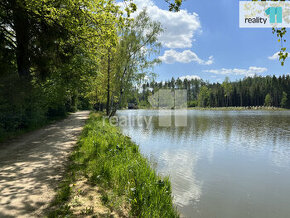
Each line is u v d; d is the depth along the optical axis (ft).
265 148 37.22
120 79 60.95
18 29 28.50
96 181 13.64
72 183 13.08
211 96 297.53
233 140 44.62
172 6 10.00
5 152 20.90
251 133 54.44
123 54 56.65
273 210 15.60
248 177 22.62
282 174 23.70
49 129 39.52
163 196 13.32
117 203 11.05
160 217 11.09
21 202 10.28
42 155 19.81
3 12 27.45
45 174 14.53
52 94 48.32
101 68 70.13
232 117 112.68
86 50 38.37
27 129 36.06
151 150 34.40
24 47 30.30
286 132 56.29
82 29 28.12
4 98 28.07
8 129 30.71
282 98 257.55
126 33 55.88
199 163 27.43
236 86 300.40
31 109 38.58
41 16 25.88
